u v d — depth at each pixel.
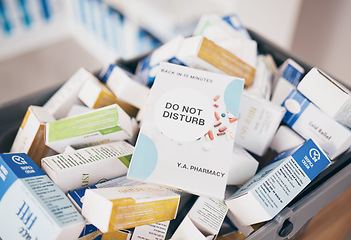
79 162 0.45
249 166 0.49
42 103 0.61
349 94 0.48
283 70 0.59
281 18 1.03
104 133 0.48
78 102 0.58
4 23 1.26
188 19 1.05
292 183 0.44
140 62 0.67
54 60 1.37
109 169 0.47
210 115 0.44
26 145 0.51
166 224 0.44
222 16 0.65
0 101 1.21
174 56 0.53
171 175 0.42
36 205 0.38
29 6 1.27
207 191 0.41
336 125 0.49
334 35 1.07
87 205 0.40
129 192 0.41
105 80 0.61
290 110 0.53
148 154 0.42
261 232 0.42
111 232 0.43
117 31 1.24
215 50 0.51
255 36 0.69
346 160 0.51
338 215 0.58
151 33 1.10
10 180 0.40
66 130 0.49
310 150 0.45
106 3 1.19
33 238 0.38
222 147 0.43
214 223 0.43
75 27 1.43
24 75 1.31
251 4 1.03
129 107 0.58
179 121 0.44
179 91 0.45
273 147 0.54
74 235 0.38
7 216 0.40
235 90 0.46
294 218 0.45
